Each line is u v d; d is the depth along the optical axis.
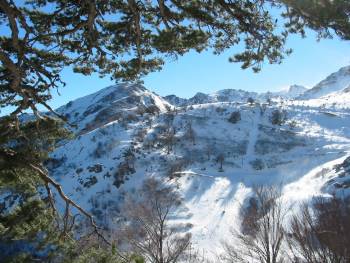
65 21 7.45
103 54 7.93
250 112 175.50
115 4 7.49
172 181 99.31
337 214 10.02
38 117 7.97
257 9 7.06
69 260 8.06
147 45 7.79
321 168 105.62
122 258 7.41
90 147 150.38
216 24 7.38
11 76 7.35
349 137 155.25
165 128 162.12
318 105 199.62
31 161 8.09
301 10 5.99
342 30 5.85
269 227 12.71
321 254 10.23
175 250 15.83
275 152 139.25
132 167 121.19
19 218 8.32
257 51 7.46
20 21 6.44
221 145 146.62
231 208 74.75
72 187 119.88
